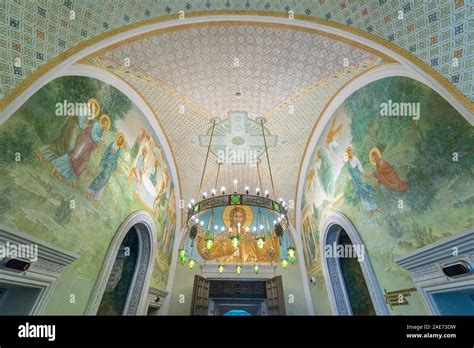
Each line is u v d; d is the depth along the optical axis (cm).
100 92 496
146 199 696
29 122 333
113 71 536
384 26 390
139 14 427
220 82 667
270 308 927
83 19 381
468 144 301
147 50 539
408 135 401
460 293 353
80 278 430
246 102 725
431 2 334
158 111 740
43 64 347
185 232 1026
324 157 745
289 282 959
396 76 428
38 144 347
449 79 328
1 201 290
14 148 310
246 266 1000
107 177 518
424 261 366
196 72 633
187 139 845
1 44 303
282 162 931
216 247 1041
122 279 686
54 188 374
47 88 364
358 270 691
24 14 321
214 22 472
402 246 418
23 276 319
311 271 876
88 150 457
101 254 491
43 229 352
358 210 559
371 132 508
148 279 713
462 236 293
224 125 790
